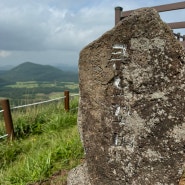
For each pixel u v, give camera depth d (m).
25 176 4.02
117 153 2.76
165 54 2.42
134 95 2.61
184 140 2.45
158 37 2.42
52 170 4.11
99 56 2.72
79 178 3.23
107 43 2.66
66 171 4.04
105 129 2.79
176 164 2.51
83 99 2.87
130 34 2.53
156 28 2.42
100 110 2.79
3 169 4.79
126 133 2.70
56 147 4.74
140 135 2.63
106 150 2.81
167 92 2.46
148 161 2.62
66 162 4.29
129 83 2.62
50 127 6.57
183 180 2.92
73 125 6.71
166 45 2.41
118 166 2.77
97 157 2.88
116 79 2.68
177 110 2.45
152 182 2.62
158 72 2.47
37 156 4.46
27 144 5.79
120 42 2.59
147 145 2.61
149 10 2.44
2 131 6.41
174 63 2.40
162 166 2.56
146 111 2.57
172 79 2.43
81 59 2.83
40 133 6.63
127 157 2.71
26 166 4.20
